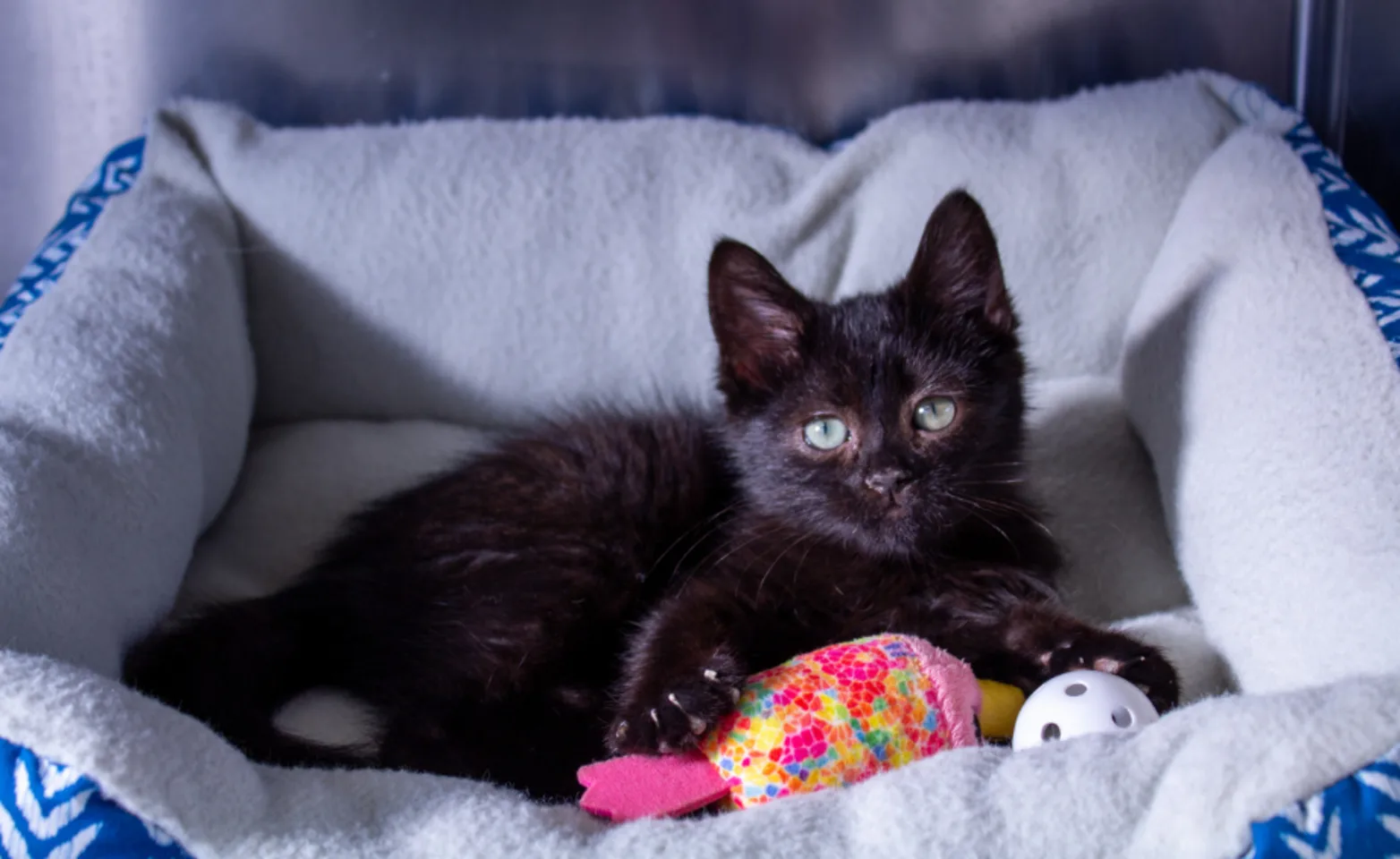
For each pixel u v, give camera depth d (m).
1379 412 0.60
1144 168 0.75
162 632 0.62
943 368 0.62
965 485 0.62
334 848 0.52
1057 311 0.75
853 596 0.62
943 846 0.50
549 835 0.51
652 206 0.77
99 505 0.62
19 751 0.51
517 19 0.81
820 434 0.63
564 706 0.61
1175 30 0.81
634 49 0.82
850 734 0.54
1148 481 0.71
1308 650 0.57
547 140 0.78
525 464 0.67
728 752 0.55
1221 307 0.66
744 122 0.83
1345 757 0.49
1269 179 0.70
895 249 0.77
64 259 0.74
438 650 0.62
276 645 0.63
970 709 0.56
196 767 0.52
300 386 0.78
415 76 0.82
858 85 0.83
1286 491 0.60
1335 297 0.64
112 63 0.81
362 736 0.61
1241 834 0.49
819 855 0.50
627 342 0.78
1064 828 0.50
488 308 0.77
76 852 0.51
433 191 0.77
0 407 0.63
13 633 0.56
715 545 0.65
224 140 0.78
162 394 0.67
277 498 0.74
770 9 0.81
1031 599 0.63
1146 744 0.51
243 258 0.77
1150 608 0.68
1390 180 0.81
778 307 0.64
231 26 0.81
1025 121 0.77
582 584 0.64
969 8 0.81
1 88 0.81
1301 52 0.81
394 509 0.67
